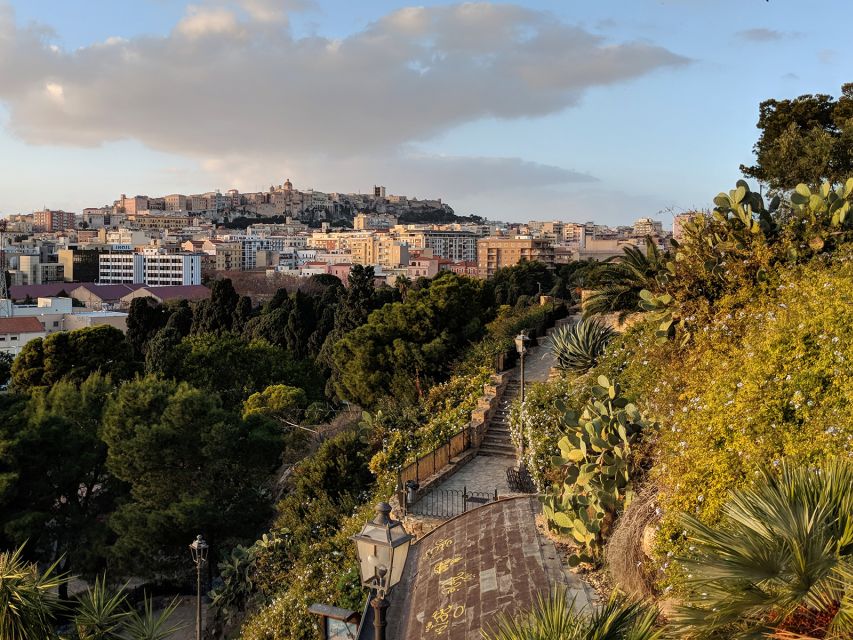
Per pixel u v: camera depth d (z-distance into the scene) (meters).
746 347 9.68
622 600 5.86
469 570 11.05
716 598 4.95
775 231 13.04
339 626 11.26
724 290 12.83
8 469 26.17
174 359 48.34
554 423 15.48
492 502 13.96
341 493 21.03
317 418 38.91
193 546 17.28
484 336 35.25
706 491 7.91
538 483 14.45
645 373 13.56
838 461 6.00
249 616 19.84
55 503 29.77
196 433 26.62
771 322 9.73
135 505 26.34
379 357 32.66
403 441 21.14
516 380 28.20
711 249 13.31
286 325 60.66
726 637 4.89
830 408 7.50
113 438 26.92
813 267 11.55
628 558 8.66
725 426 8.26
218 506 26.59
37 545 27.33
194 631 23.47
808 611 4.87
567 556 10.78
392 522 6.90
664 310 13.36
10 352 83.25
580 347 21.53
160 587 27.83
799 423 7.71
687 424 9.23
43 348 46.59
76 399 32.41
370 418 24.92
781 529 5.11
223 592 21.14
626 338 16.95
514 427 19.09
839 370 7.64
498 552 11.34
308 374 51.97
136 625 14.68
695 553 5.78
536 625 5.68
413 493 16.38
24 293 148.50
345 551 15.82
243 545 26.69
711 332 12.02
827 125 35.91
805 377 7.93
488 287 43.81
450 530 13.32
